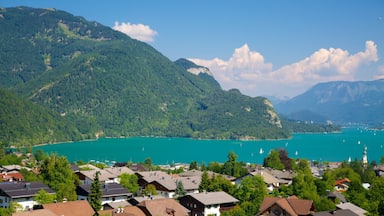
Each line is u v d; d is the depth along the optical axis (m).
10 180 167.12
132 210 125.94
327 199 140.12
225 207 142.00
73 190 149.12
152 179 173.50
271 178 195.12
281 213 125.25
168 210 127.75
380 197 145.75
